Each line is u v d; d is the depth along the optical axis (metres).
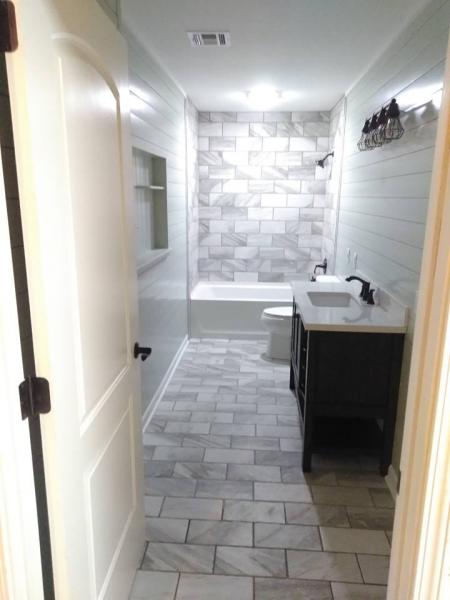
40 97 0.91
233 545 1.97
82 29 1.12
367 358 2.34
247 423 3.03
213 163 5.17
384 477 2.45
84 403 1.20
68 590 1.11
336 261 4.31
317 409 2.42
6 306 0.87
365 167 3.21
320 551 1.94
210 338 4.84
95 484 1.30
